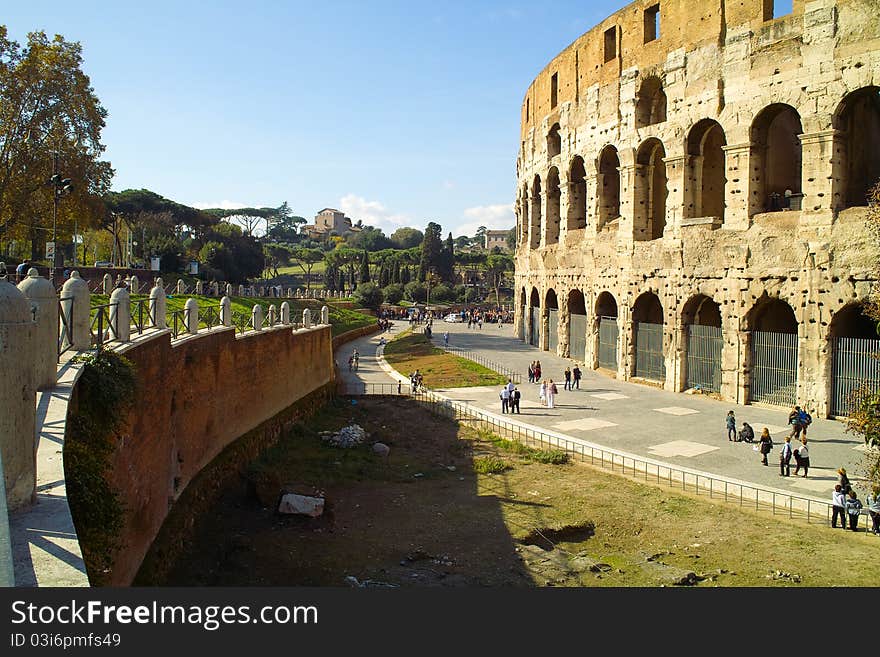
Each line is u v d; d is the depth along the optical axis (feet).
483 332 310.65
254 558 63.72
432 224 559.38
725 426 113.91
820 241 118.42
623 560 66.95
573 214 193.77
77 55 195.31
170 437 65.67
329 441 111.96
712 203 153.28
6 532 21.21
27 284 39.78
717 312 156.15
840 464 91.45
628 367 160.97
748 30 130.72
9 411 28.19
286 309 123.34
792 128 148.87
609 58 171.32
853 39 114.73
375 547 68.59
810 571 60.34
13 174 187.73
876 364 111.86
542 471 94.17
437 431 120.37
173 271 291.99
